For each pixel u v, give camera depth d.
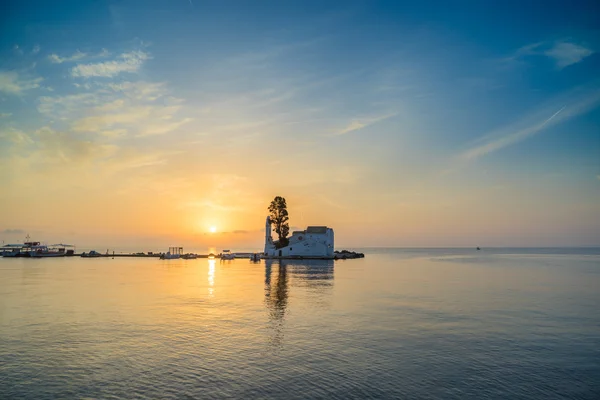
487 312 38.72
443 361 23.64
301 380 20.56
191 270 94.94
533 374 21.72
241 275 80.50
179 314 36.84
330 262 135.75
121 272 87.31
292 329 31.09
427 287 60.12
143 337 28.47
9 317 35.12
